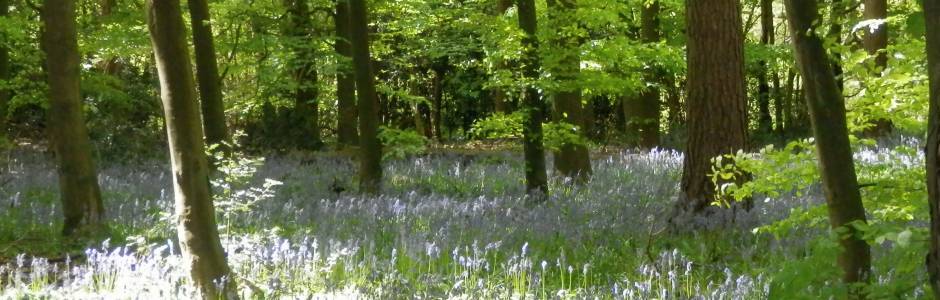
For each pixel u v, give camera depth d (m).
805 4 4.77
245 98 23.70
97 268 8.02
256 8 16.44
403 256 8.52
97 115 20.50
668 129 27.78
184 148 6.68
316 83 23.12
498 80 11.94
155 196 13.37
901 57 5.12
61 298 7.18
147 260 8.37
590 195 13.35
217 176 14.41
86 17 19.91
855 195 4.82
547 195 12.58
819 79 4.79
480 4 19.83
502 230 9.98
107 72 25.17
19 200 12.84
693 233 9.89
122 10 19.92
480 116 29.56
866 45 16.62
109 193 13.54
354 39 13.35
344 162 18.88
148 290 7.35
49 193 13.86
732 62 10.45
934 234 2.73
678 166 17.20
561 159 15.12
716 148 10.37
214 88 15.80
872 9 16.91
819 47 4.79
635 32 22.41
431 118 31.95
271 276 7.50
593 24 12.22
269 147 21.58
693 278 8.09
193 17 15.70
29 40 17.91
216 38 18.44
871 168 5.35
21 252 9.55
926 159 2.74
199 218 6.76
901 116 5.42
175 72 6.57
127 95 20.73
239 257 8.07
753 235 9.45
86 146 10.47
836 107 4.80
